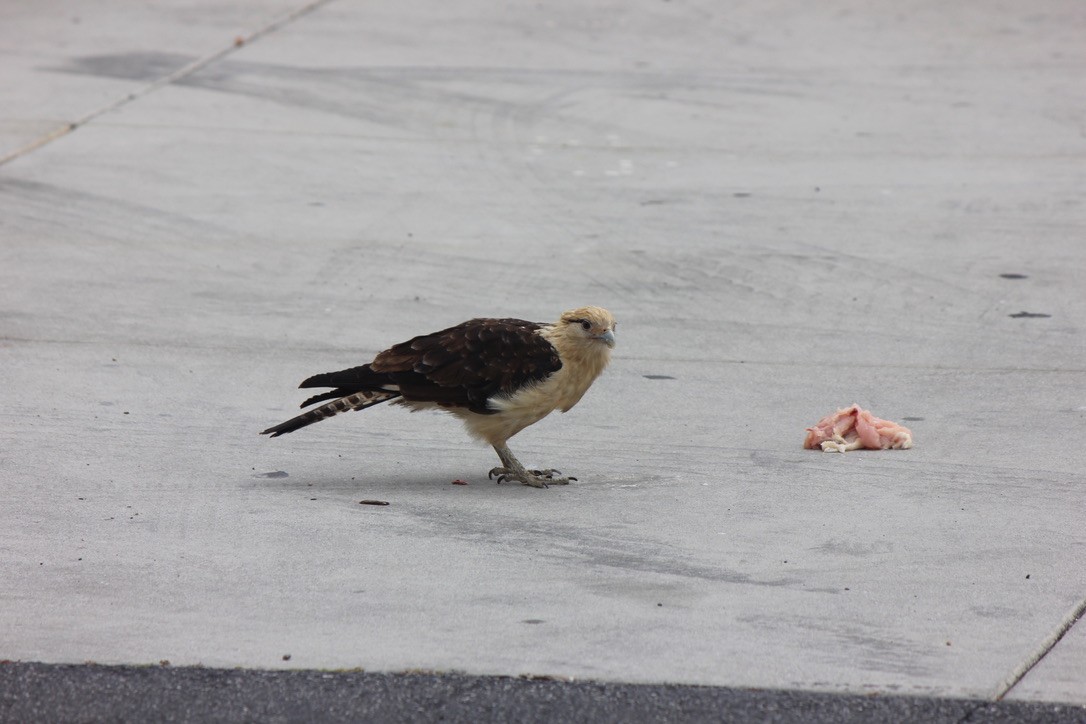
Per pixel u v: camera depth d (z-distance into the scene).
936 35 29.83
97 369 13.24
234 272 16.20
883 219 18.30
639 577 9.02
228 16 30.42
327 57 27.00
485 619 8.41
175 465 11.05
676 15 31.41
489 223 18.14
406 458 11.48
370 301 15.35
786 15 31.73
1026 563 9.21
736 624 8.35
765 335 14.48
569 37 29.16
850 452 11.48
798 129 22.72
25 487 10.45
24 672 7.73
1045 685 7.64
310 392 12.88
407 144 21.58
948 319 14.86
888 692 7.56
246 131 21.98
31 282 15.68
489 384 10.53
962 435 11.79
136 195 18.86
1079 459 11.16
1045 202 18.89
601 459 11.39
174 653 7.96
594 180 20.05
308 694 7.55
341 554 9.37
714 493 10.56
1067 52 28.19
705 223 18.20
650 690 7.59
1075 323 14.66
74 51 26.95
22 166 19.91
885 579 8.98
